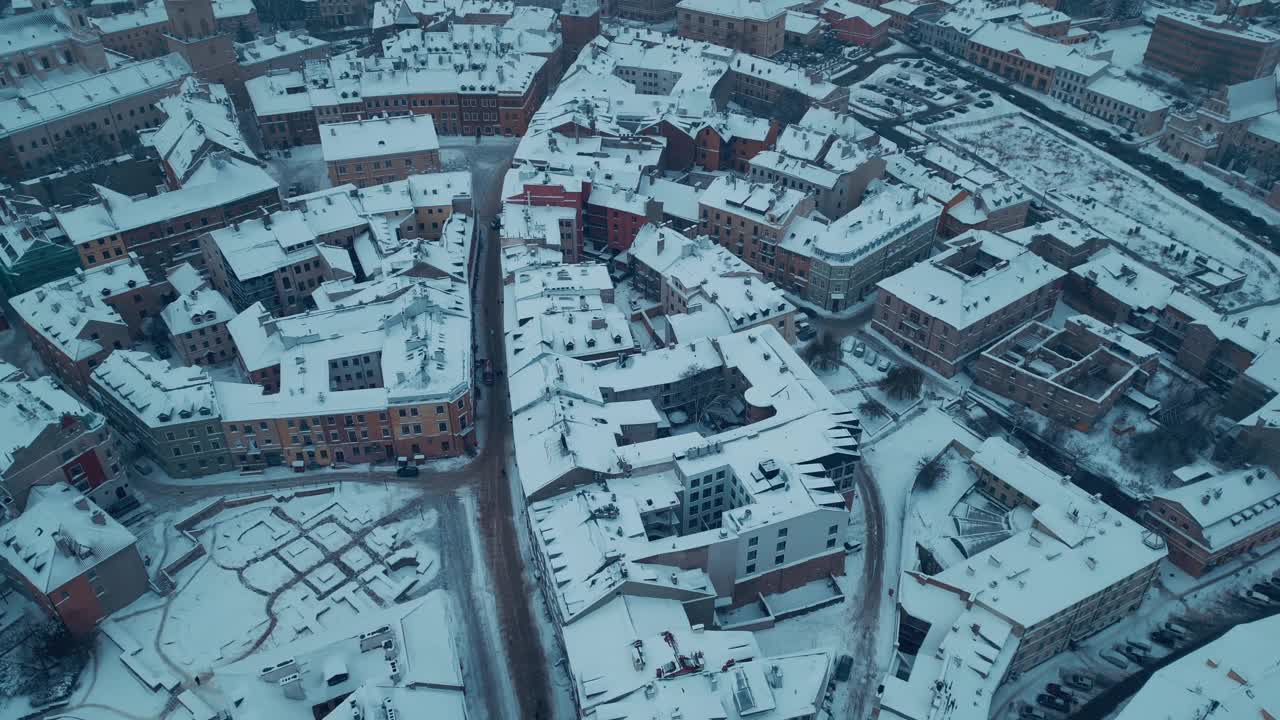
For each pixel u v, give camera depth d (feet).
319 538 505.25
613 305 620.49
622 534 442.09
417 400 530.68
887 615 469.16
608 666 388.78
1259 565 505.25
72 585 437.17
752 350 563.48
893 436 575.79
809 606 467.93
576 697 409.08
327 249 652.48
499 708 427.33
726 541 439.22
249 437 531.09
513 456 559.79
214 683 428.97
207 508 516.32
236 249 643.45
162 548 490.90
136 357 557.33
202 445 527.81
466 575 487.61
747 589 467.52
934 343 621.72
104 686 431.02
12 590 472.44
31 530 453.58
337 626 416.26
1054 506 483.10
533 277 622.95
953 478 540.93
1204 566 492.95
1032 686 444.55
